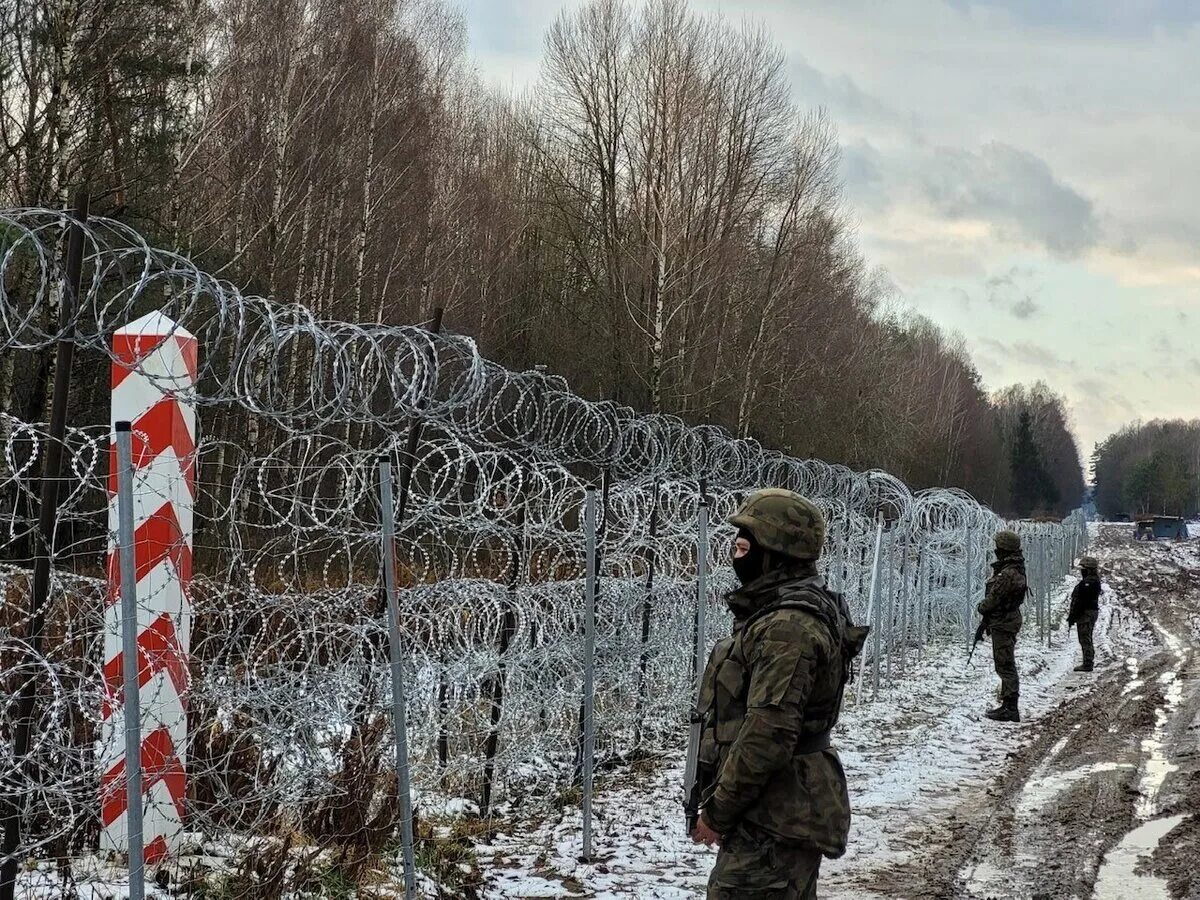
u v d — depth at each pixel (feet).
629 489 30.66
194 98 87.35
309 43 94.48
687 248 123.24
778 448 140.46
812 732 13.26
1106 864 24.70
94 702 18.42
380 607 21.54
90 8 66.64
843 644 13.58
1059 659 66.85
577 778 28.99
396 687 18.37
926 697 49.37
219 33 91.56
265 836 20.25
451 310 113.39
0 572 16.48
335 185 94.68
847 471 53.62
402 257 105.19
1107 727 42.78
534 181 150.41
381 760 21.49
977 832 27.43
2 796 16.15
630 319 127.65
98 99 69.56
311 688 19.94
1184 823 28.12
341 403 18.79
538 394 26.61
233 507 19.39
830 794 13.12
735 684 13.37
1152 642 76.28
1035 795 31.58
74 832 19.02
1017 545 45.57
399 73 106.11
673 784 29.81
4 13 66.54
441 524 23.35
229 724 20.94
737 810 12.90
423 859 21.59
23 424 16.56
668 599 32.71
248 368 17.94
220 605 19.74
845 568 49.16
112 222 16.83
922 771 34.45
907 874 23.89
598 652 29.25
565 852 23.53
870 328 203.41
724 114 129.90
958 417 310.45
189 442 19.63
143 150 73.41
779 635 13.01
